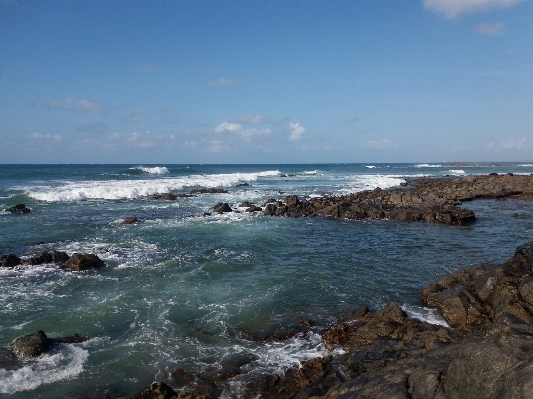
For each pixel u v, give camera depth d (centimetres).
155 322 1156
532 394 439
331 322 1174
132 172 7169
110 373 900
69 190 3831
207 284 1482
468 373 523
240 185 5616
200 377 888
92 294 1370
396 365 745
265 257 1867
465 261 1797
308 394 786
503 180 5300
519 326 799
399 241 2225
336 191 4869
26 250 1914
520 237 2286
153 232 2377
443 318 1175
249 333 1103
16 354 959
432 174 9200
